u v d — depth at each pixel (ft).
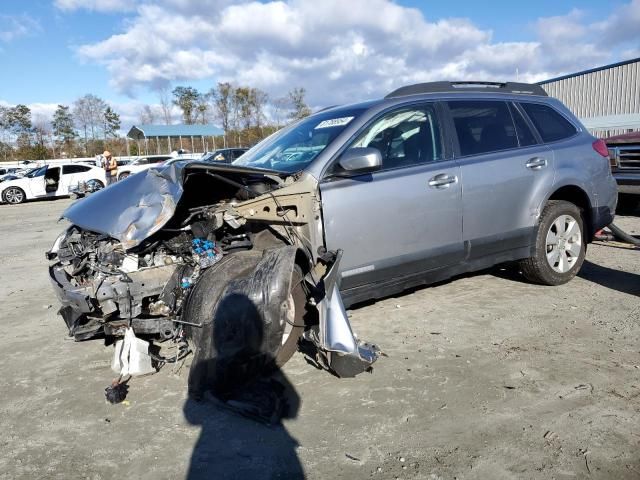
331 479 8.39
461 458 8.72
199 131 139.74
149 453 9.39
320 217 12.37
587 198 17.28
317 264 12.25
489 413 9.99
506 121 16.17
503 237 15.57
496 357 12.33
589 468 8.30
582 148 17.31
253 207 12.22
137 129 135.85
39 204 71.97
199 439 9.73
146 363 11.85
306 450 9.19
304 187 12.17
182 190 11.59
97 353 14.19
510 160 15.55
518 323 14.34
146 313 11.90
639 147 25.72
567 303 15.71
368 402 10.64
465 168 14.62
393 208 13.29
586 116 67.41
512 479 8.14
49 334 15.94
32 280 23.65
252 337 10.73
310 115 16.48
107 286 11.22
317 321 12.52
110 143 187.32
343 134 13.23
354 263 12.88
